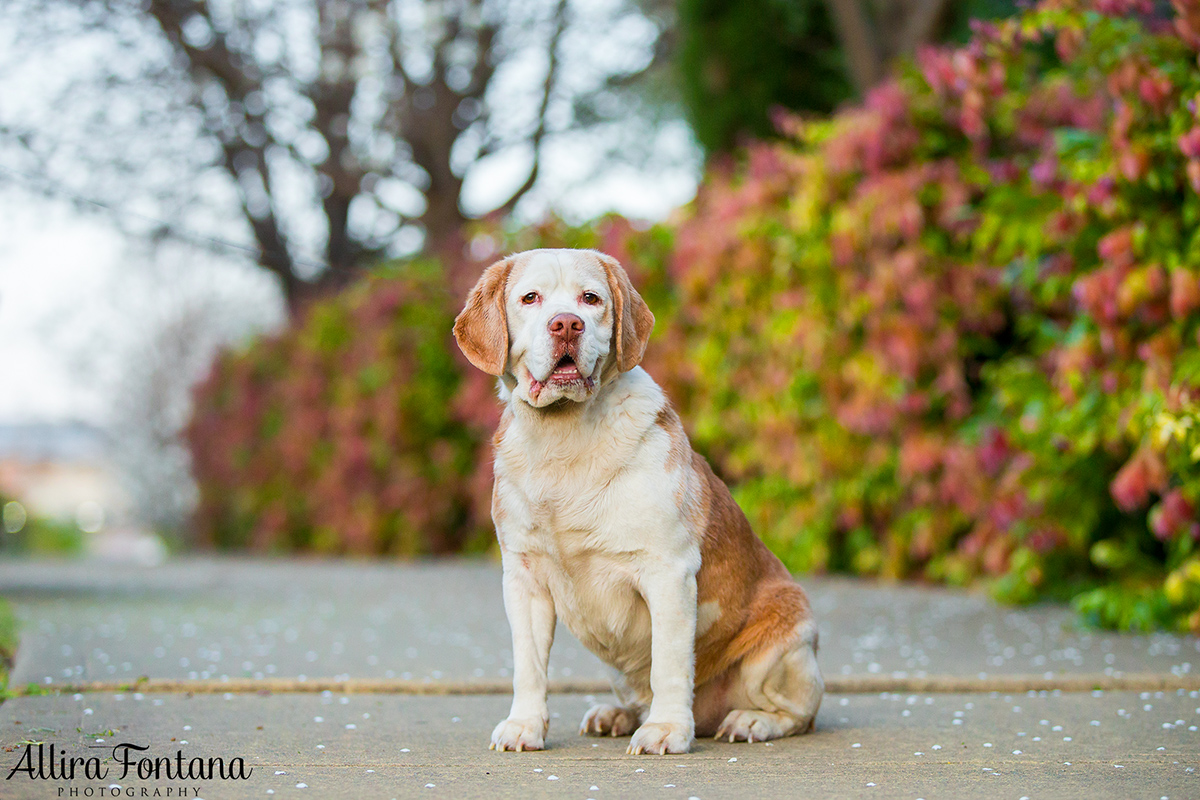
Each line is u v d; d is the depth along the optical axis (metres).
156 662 4.87
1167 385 5.36
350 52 16.97
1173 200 5.65
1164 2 7.82
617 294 3.34
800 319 7.75
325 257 19.20
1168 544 6.37
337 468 13.58
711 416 8.84
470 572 10.50
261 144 17.80
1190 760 3.05
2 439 57.09
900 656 5.04
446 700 4.12
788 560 8.70
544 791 2.69
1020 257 6.84
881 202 7.04
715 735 3.49
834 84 12.26
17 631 5.98
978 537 7.09
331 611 7.13
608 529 3.17
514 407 3.33
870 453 7.93
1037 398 6.27
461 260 12.06
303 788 2.72
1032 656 4.99
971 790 2.70
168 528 25.75
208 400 17.64
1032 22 5.97
